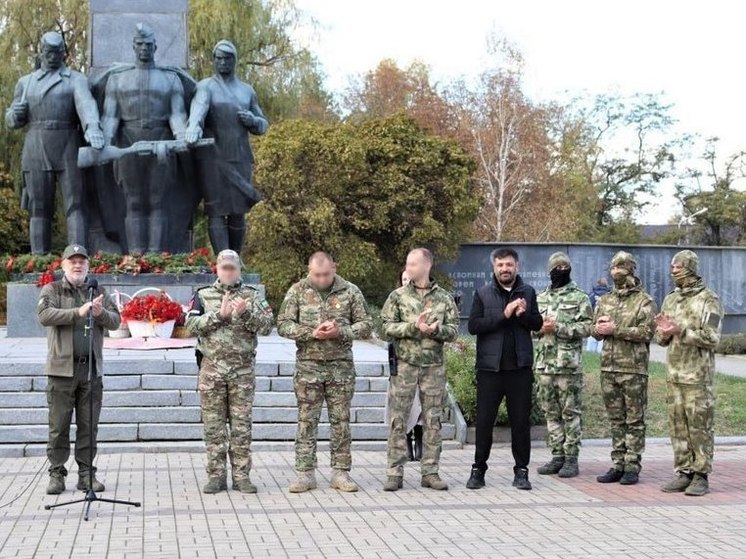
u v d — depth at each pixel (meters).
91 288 8.00
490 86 40.94
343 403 8.56
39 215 17.31
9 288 16.25
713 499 8.32
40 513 7.57
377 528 7.16
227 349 8.37
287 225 30.23
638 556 6.43
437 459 8.71
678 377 8.62
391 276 33.22
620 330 9.02
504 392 8.77
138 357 12.05
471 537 6.91
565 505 8.03
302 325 8.47
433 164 32.12
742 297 34.53
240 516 7.51
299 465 8.53
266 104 32.94
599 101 56.12
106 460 10.00
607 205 56.12
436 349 8.65
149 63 16.83
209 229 17.72
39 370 11.38
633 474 8.99
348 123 33.41
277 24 32.69
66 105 16.91
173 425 10.84
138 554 6.37
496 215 40.16
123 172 16.62
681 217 56.09
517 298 8.73
